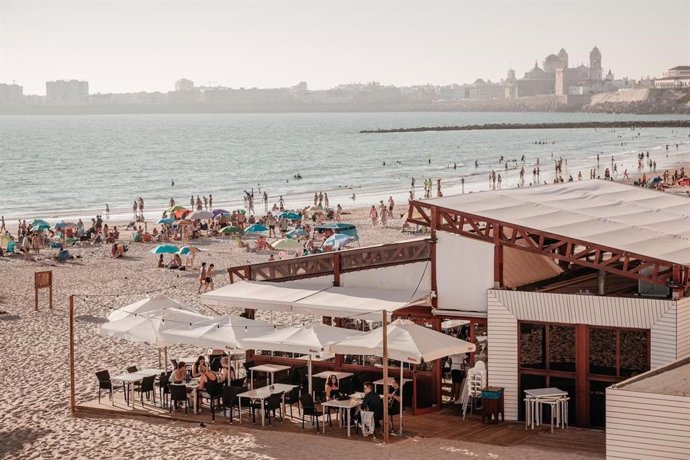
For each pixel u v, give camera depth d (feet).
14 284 162.81
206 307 136.67
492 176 401.08
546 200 92.73
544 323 76.23
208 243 222.48
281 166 561.02
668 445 55.72
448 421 77.82
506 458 67.10
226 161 614.75
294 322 119.65
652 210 93.66
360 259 89.86
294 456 69.36
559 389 76.07
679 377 61.16
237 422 79.30
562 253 84.64
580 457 66.64
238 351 102.78
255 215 304.09
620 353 73.77
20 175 502.38
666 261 73.41
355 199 348.79
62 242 221.25
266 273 95.61
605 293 78.64
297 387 82.53
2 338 117.08
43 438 76.69
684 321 72.18
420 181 427.33
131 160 630.33
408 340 74.02
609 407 57.21
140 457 70.69
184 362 90.38
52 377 97.45
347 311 82.38
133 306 92.22
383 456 68.64
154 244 221.46
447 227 83.15
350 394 82.33
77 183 454.40
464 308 82.69
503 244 80.59
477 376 78.74
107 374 87.30
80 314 133.80
